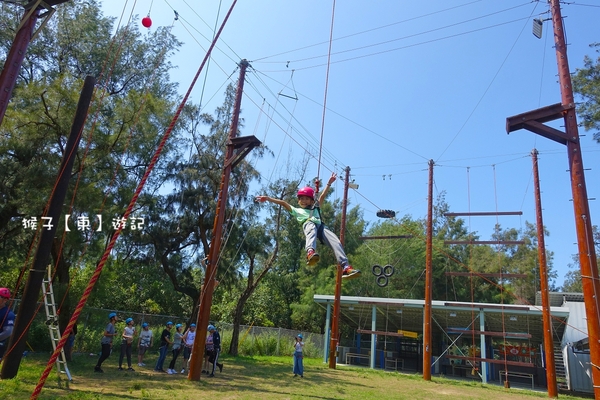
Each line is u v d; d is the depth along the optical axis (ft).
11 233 61.26
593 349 34.68
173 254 85.05
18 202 49.83
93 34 74.74
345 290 142.82
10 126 49.93
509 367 105.29
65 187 39.01
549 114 39.17
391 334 91.97
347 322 127.24
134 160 68.08
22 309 36.96
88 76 40.96
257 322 136.98
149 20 25.31
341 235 85.10
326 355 100.89
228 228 80.18
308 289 144.97
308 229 17.01
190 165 79.87
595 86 63.16
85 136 51.88
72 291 68.23
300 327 153.17
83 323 69.77
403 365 110.01
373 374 80.48
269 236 91.04
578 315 93.56
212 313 132.87
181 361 69.77
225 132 81.30
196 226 81.25
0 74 26.32
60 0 26.76
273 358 99.60
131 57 78.79
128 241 74.69
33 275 37.37
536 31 42.16
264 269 94.27
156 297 121.19
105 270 66.69
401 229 157.28
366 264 149.79
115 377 45.88
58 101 51.19
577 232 36.86
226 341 97.04
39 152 51.65
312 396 43.73
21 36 26.32
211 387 44.52
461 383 77.20
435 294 154.20
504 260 163.02
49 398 31.14
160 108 59.21
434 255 151.94
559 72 40.16
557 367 116.98
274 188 93.20
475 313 91.15
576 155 37.91
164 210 79.15
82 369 50.11
